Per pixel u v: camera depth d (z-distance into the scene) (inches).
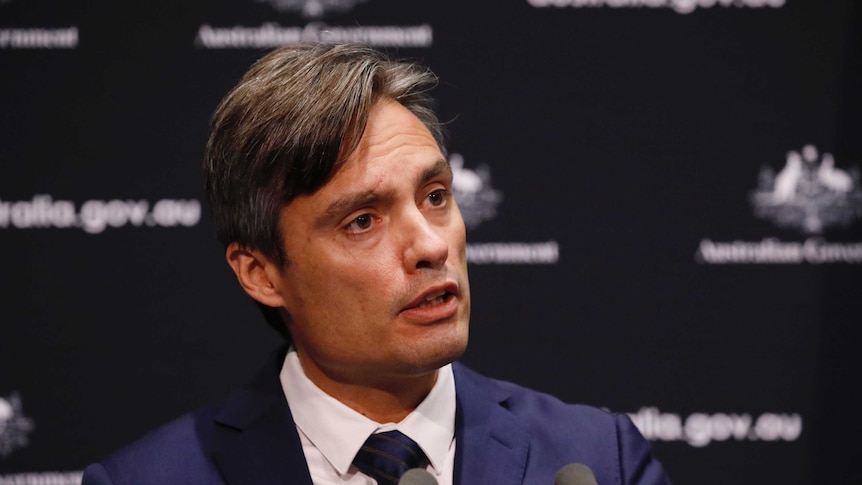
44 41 234.2
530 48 238.2
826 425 236.2
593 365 238.5
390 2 237.5
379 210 116.2
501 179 238.1
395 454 123.1
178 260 237.6
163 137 236.2
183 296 237.6
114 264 236.2
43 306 235.0
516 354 238.1
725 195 237.5
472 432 129.6
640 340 238.1
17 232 234.5
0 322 234.2
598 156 238.1
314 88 117.3
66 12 234.5
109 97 235.5
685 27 237.5
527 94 238.2
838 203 235.8
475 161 238.1
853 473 236.1
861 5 235.5
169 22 235.8
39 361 235.1
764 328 237.1
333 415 126.5
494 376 238.2
